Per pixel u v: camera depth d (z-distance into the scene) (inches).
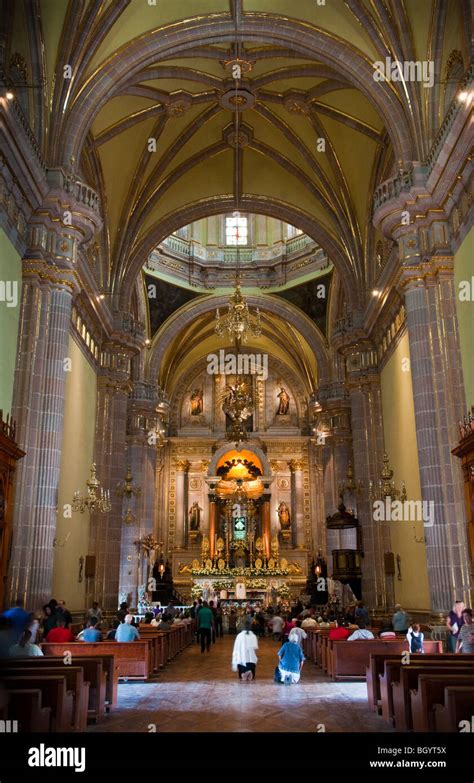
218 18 663.1
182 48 677.9
